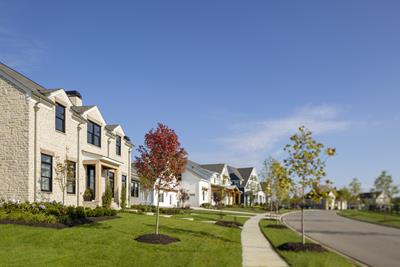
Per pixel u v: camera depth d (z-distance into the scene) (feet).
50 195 69.82
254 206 230.48
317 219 139.74
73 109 82.74
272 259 42.83
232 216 124.57
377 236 79.25
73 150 79.87
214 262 38.70
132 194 125.18
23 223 53.26
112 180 100.78
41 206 59.67
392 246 62.49
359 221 134.31
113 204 95.76
